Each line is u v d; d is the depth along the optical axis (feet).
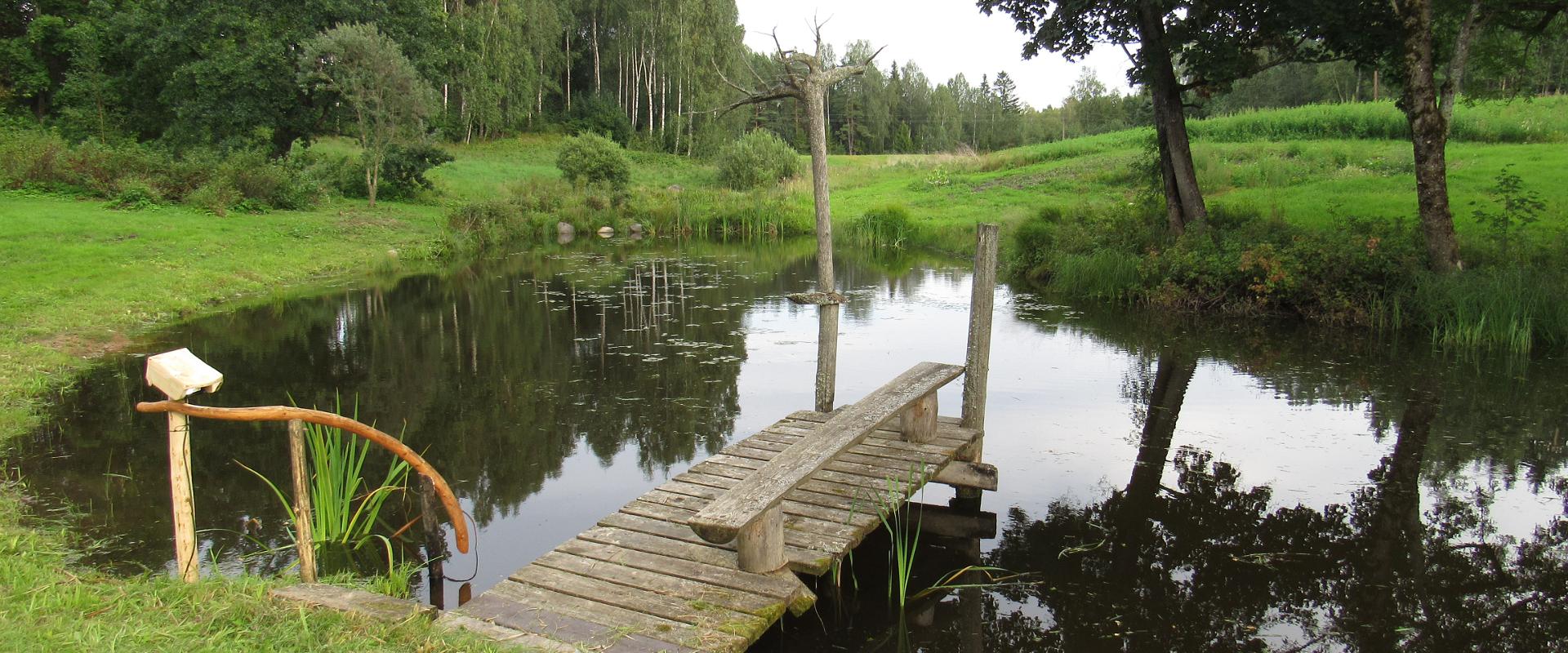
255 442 24.49
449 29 104.63
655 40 175.11
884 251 76.18
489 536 18.76
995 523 19.86
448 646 11.69
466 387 31.14
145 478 21.27
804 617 15.70
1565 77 122.72
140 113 99.81
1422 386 30.40
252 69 84.89
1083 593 16.56
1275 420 26.99
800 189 110.52
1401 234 43.21
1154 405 28.94
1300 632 14.99
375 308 47.29
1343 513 19.97
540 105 173.47
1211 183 73.10
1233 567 17.47
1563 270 37.32
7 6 106.63
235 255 56.95
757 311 46.96
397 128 90.58
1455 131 83.97
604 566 15.12
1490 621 15.23
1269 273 43.09
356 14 91.86
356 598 12.73
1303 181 71.36
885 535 19.45
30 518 18.49
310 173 84.43
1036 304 48.60
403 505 20.25
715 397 29.99
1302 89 172.24
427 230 78.07
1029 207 84.28
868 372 33.50
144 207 65.77
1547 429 25.63
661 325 43.01
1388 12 41.06
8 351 31.99
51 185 66.80
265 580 13.76
